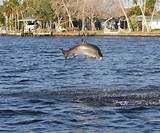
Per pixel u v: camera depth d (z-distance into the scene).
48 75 36.72
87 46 17.83
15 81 32.28
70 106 21.81
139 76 35.88
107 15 156.12
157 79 33.72
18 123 18.39
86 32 139.50
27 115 19.89
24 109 21.14
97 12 154.88
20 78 34.31
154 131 16.97
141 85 29.97
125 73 38.41
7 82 31.66
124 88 28.16
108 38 125.06
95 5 154.12
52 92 26.36
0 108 21.36
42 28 170.62
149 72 39.22
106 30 146.38
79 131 17.08
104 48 80.31
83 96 24.67
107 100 23.31
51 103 22.64
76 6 153.38
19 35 171.62
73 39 123.81
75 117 19.41
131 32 134.25
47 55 63.44
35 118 19.27
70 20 153.50
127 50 74.31
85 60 53.22
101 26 164.12
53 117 19.45
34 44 101.19
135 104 22.19
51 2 159.88
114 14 156.12
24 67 44.44
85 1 153.25
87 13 154.00
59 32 148.38
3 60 54.00
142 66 45.47
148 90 26.98
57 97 24.45
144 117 19.34
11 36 165.62
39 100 23.52
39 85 29.98
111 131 17.05
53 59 55.69
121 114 19.95
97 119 19.03
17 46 93.25
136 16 153.00
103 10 155.50
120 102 22.72
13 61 52.44
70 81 32.53
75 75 36.88
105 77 35.31
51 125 17.98
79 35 141.00
